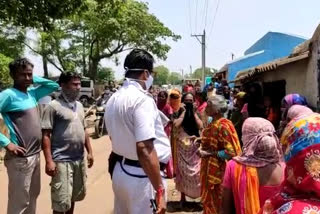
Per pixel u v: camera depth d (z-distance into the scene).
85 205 7.12
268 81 11.45
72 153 5.16
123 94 3.26
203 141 5.40
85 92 36.56
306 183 1.96
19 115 4.82
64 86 5.21
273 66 9.30
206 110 5.37
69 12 12.31
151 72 3.39
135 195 3.26
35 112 4.96
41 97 5.23
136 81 3.32
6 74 16.81
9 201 4.89
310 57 7.93
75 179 5.25
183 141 6.75
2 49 29.73
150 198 3.27
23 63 4.84
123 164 3.32
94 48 41.53
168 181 8.73
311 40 7.67
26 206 4.89
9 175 4.87
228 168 3.26
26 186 4.86
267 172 3.11
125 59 3.39
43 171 9.38
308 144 1.96
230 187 3.23
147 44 38.62
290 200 2.02
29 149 4.87
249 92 7.75
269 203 2.12
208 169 5.28
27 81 4.87
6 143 4.67
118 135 3.28
